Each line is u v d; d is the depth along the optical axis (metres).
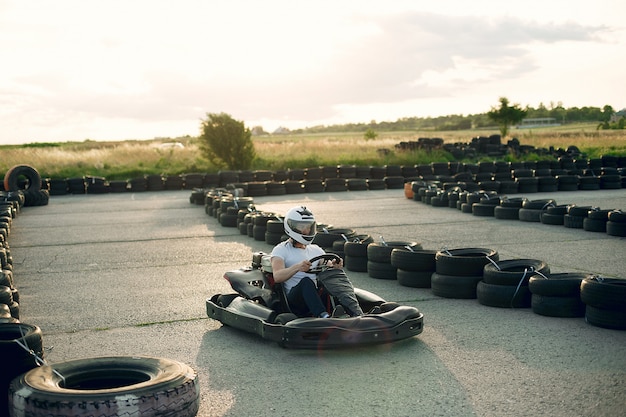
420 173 31.31
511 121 57.97
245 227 15.34
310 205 22.14
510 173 27.33
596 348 6.12
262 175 30.81
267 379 5.48
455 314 7.56
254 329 6.47
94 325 7.60
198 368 5.86
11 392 4.24
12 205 20.50
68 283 10.16
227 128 36.62
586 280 7.04
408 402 4.87
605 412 4.59
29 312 8.31
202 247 13.58
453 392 5.05
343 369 5.68
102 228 17.28
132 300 8.85
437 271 8.62
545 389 5.07
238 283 7.05
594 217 14.38
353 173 31.03
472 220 17.11
